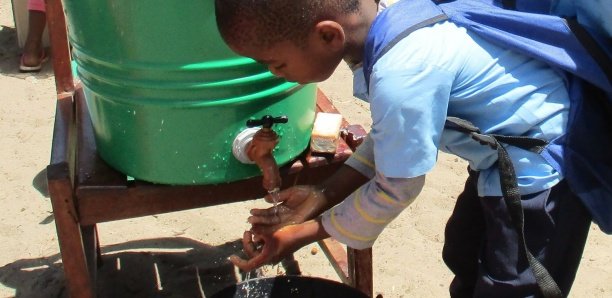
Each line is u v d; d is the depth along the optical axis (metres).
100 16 1.54
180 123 1.60
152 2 1.48
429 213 2.75
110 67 1.59
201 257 2.53
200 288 2.40
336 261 2.31
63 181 1.67
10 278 2.43
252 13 1.43
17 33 3.85
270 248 1.62
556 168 1.55
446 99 1.47
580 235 1.66
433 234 2.66
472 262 1.89
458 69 1.49
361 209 1.56
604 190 1.59
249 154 1.65
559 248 1.63
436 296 2.40
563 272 1.68
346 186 1.71
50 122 3.29
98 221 1.74
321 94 2.11
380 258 2.55
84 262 1.77
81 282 1.79
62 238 1.73
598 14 1.53
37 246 2.57
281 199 1.67
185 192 1.74
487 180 1.61
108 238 2.61
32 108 3.39
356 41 1.54
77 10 1.58
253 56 1.50
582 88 1.56
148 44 1.52
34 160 3.03
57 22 2.04
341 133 1.92
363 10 1.55
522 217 1.53
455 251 1.90
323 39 1.49
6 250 2.55
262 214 1.64
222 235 2.64
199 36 1.52
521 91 1.53
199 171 1.66
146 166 1.67
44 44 3.83
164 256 2.53
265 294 1.90
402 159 1.46
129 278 2.43
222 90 1.58
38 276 2.44
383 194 1.53
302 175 1.80
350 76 3.71
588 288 2.41
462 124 1.51
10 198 2.80
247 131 1.64
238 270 2.47
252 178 1.76
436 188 2.89
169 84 1.56
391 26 1.49
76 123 1.99
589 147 1.56
